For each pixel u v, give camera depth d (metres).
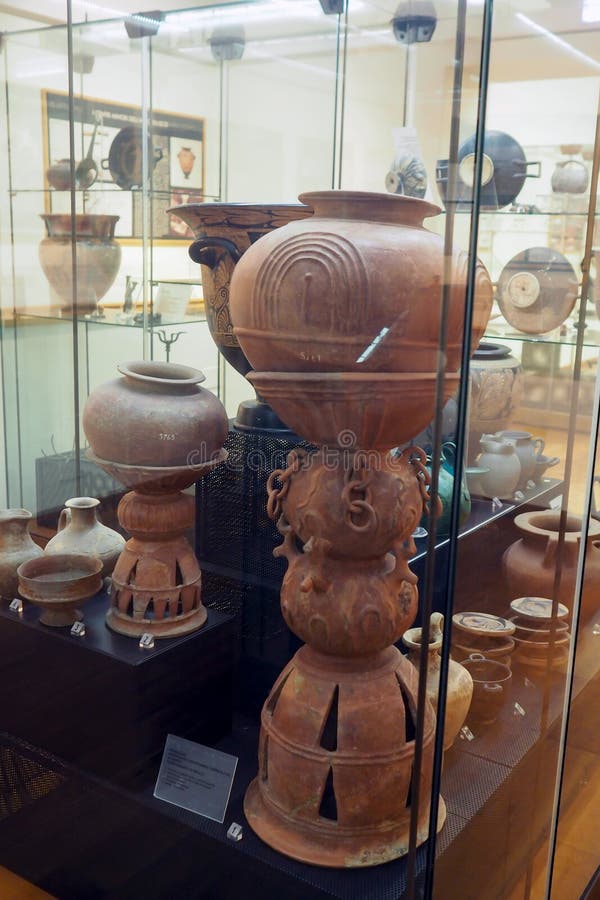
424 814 0.99
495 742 1.10
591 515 1.33
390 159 1.52
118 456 1.39
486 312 0.94
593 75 1.15
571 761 1.36
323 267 0.99
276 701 1.27
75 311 2.01
